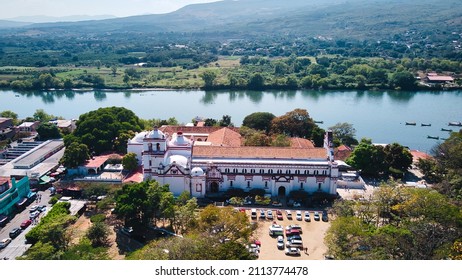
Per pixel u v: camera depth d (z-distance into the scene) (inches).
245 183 6658.5
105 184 6604.3
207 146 6904.5
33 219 5900.6
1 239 5374.0
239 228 4940.9
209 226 4945.9
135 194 5428.2
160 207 5413.4
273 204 6314.0
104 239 5280.5
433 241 4340.6
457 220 4734.3
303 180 6569.9
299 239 5246.1
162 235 5438.0
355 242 4456.2
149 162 6594.5
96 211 6190.9
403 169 7603.4
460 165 7022.6
